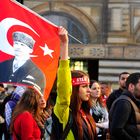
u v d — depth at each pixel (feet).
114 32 117.29
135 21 117.39
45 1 117.60
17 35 28.45
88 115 32.17
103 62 117.70
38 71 28.30
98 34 117.29
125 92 36.45
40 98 31.32
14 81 27.35
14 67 27.55
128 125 35.55
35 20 29.35
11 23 28.55
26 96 31.35
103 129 45.65
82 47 116.98
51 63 29.01
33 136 30.76
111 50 117.39
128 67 117.60
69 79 29.43
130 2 117.29
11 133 31.55
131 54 117.50
